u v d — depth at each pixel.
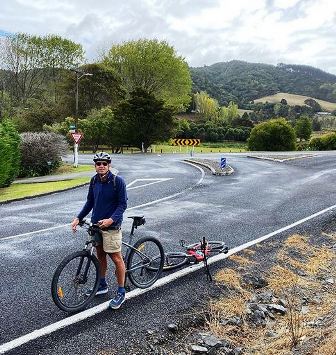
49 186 17.83
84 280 5.53
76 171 25.09
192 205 12.99
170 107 50.56
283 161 30.09
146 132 49.53
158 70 64.94
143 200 13.88
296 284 6.78
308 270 7.46
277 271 7.25
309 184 17.97
